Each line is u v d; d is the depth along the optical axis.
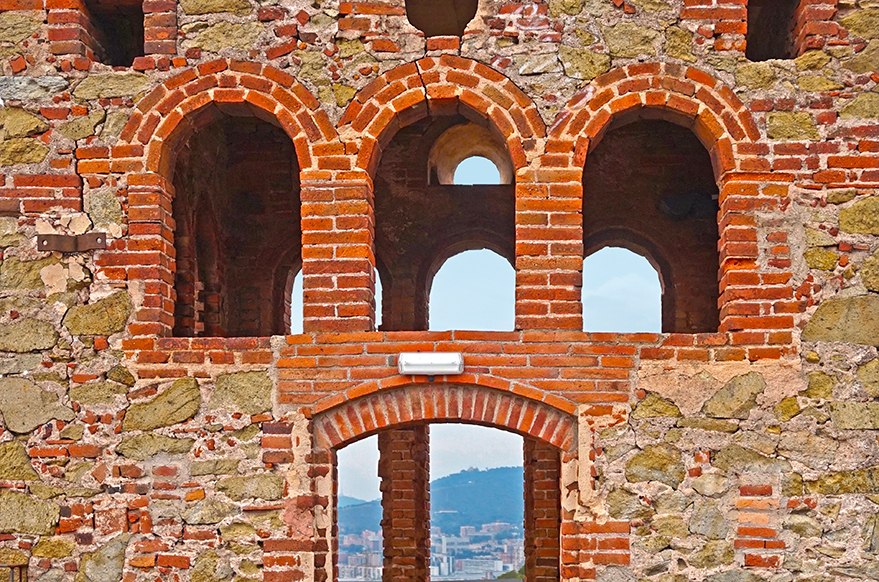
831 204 11.66
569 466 11.41
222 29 12.09
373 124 11.89
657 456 11.30
